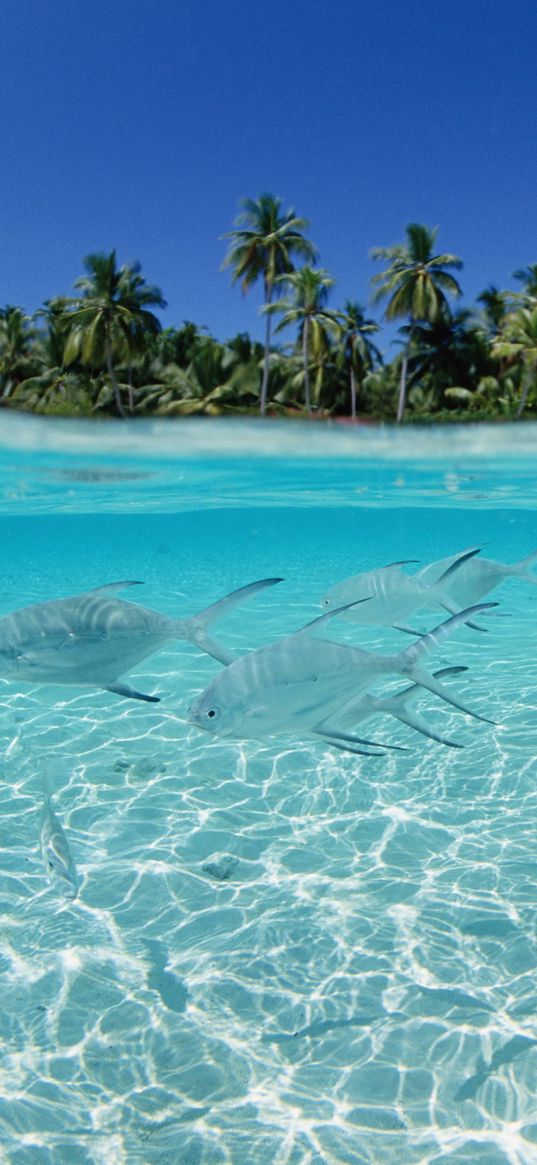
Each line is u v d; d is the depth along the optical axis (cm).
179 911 530
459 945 486
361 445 1741
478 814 654
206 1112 375
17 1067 403
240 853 603
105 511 2625
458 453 1828
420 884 553
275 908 531
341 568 3422
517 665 1088
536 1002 434
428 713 899
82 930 511
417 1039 414
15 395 5669
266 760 783
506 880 553
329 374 5738
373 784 721
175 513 2744
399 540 3875
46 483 2075
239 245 5081
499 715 880
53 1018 437
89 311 4731
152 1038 422
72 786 723
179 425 1558
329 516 2956
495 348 4738
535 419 1664
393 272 4972
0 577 2933
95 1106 380
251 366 5475
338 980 461
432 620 1432
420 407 5569
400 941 492
